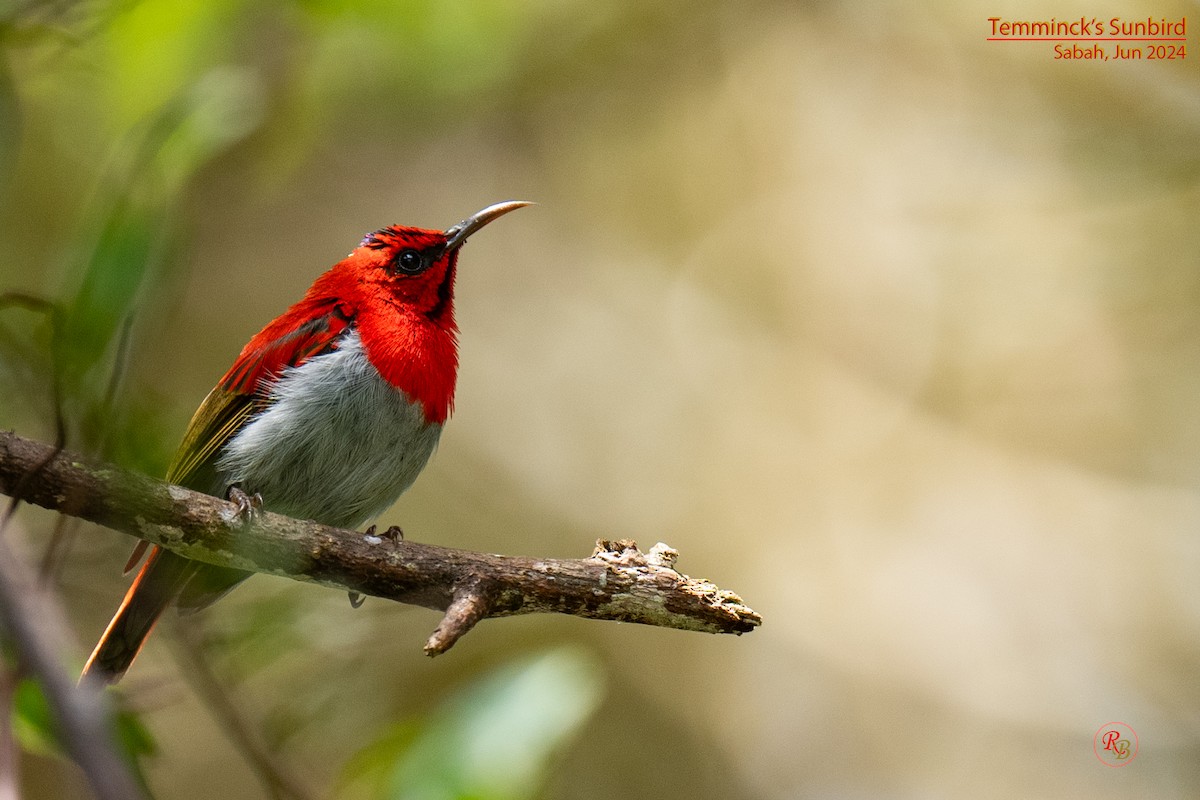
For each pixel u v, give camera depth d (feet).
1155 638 47.34
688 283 54.85
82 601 26.11
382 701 29.35
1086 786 46.14
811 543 51.70
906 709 48.57
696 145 53.78
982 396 52.13
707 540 52.21
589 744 47.39
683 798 47.44
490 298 55.88
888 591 50.42
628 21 50.90
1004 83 45.93
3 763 14.51
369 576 21.02
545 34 48.96
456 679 44.68
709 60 51.98
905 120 51.26
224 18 31.60
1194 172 40.14
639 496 53.06
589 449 53.98
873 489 52.13
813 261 53.98
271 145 36.65
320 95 35.76
